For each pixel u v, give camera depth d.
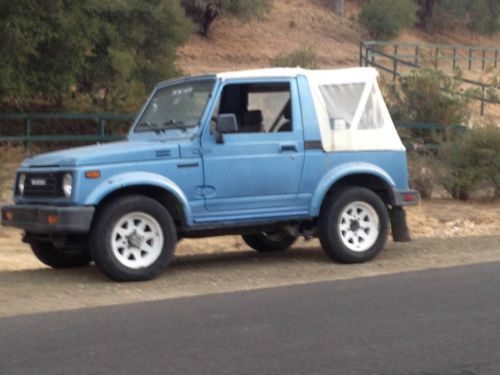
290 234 10.42
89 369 6.13
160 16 22.27
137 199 9.27
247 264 10.71
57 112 21.17
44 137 18.22
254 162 9.80
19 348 6.70
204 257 11.51
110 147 9.47
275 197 9.95
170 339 6.94
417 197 10.81
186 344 6.79
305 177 10.08
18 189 9.82
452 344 6.79
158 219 9.35
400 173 10.67
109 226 9.13
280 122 10.02
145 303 8.36
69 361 6.33
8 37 16.97
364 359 6.38
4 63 17.34
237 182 9.73
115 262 9.19
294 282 9.44
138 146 9.42
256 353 6.53
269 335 7.05
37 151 19.64
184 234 9.87
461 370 6.15
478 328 7.27
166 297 8.66
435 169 17.38
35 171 9.50
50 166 9.36
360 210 10.47
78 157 9.08
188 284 9.34
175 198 9.45
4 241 13.38
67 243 9.59
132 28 21.83
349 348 6.66
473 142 17.20
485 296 8.52
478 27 39.84
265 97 10.02
